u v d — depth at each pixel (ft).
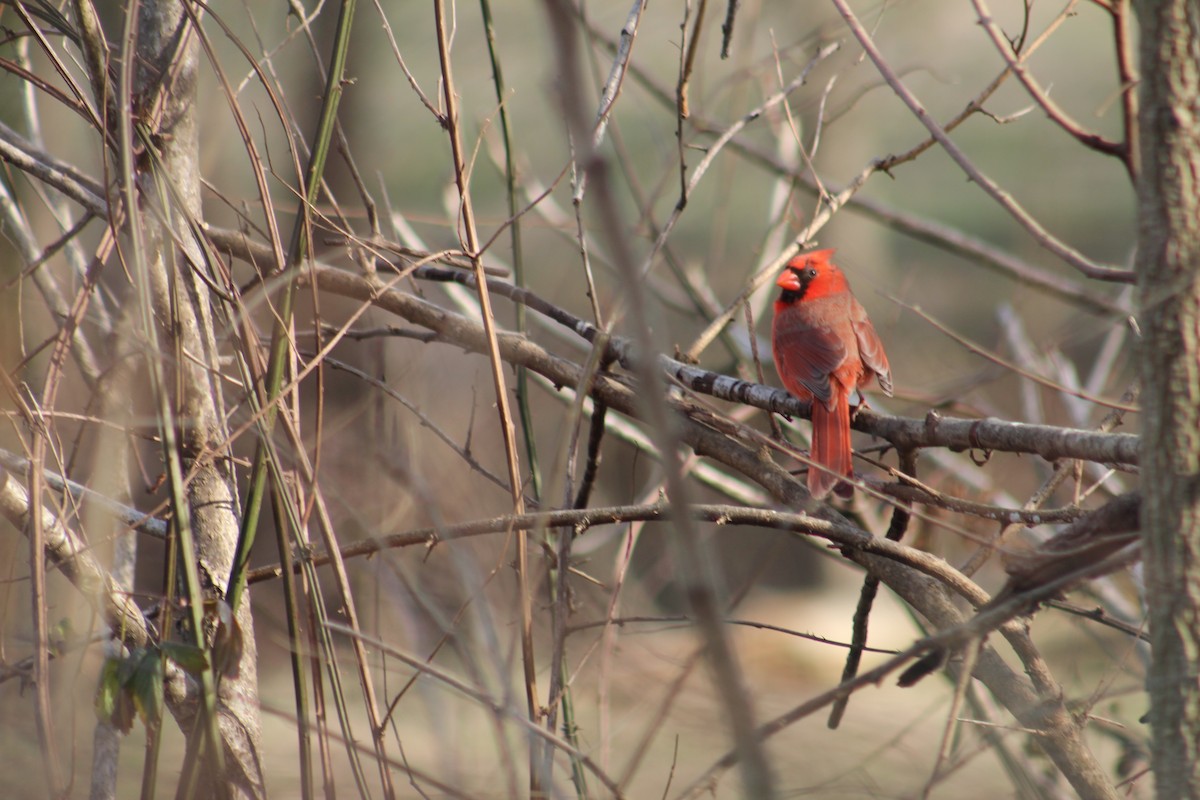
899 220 37.22
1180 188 12.54
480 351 23.47
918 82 74.49
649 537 45.65
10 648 20.51
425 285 38.01
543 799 17.79
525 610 18.31
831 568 79.05
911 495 18.89
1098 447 16.65
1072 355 57.82
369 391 30.40
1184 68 12.50
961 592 17.65
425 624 28.25
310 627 18.08
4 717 20.58
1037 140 73.51
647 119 35.14
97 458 19.26
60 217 25.75
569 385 22.97
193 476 17.99
